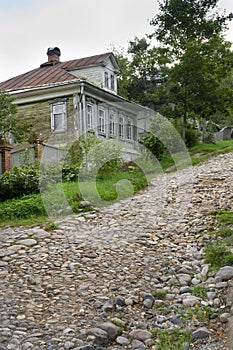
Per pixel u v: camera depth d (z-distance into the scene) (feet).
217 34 75.56
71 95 50.39
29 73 59.57
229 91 68.80
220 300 12.21
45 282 14.33
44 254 17.48
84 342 10.24
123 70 104.01
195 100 65.87
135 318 11.61
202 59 65.10
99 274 15.06
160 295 12.96
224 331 10.42
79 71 60.08
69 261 16.53
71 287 13.88
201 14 74.33
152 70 101.81
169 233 19.92
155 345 10.07
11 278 14.75
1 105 39.24
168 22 74.59
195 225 20.84
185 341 10.05
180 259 16.28
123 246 18.24
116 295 13.15
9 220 25.48
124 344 10.18
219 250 15.87
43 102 51.88
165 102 91.56
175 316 11.53
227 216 21.04
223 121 113.19
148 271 15.30
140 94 100.89
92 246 18.37
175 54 69.15
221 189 29.07
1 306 12.30
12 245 19.07
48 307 12.33
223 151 55.01
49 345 10.09
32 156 38.81
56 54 63.87
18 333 10.67
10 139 43.52
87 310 12.13
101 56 60.64
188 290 13.23
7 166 37.42
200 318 11.24
